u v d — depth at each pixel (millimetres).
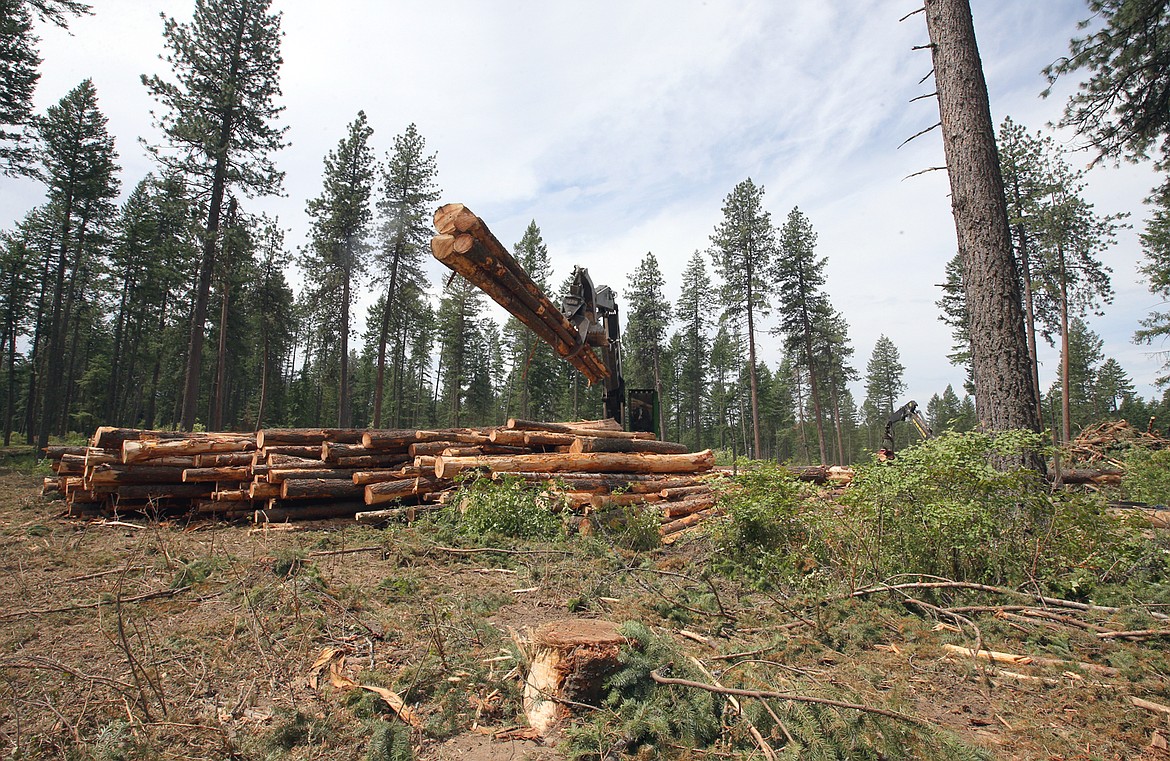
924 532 5266
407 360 58031
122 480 8219
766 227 36406
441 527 7109
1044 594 4867
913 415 12609
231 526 7953
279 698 3141
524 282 8062
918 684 3543
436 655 3584
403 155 31000
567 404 50031
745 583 5637
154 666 3344
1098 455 16984
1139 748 2861
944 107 7559
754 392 35375
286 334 45281
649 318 45625
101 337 48969
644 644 3154
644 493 9141
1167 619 4180
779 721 2650
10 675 3314
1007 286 6910
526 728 2895
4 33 18641
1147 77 11688
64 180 31844
